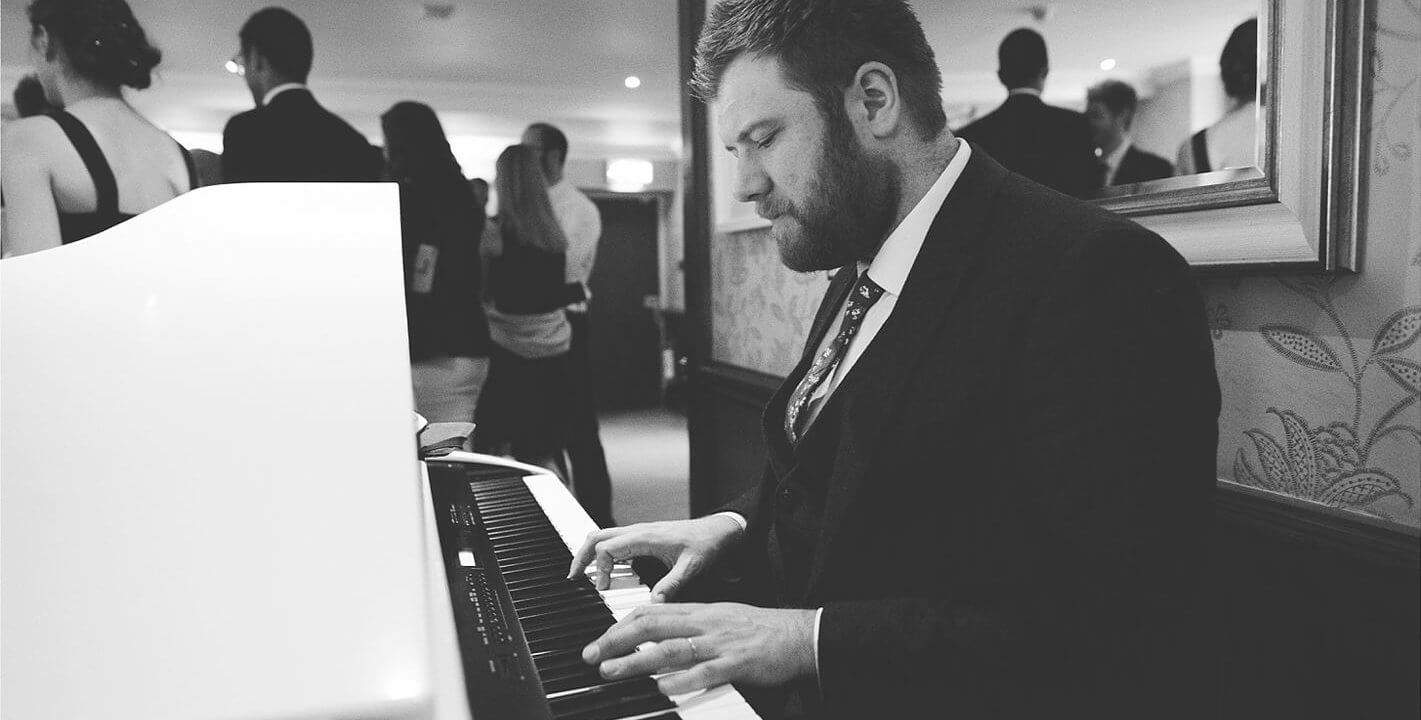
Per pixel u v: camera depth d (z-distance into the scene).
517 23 4.89
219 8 4.26
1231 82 1.11
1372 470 1.01
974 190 0.95
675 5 4.64
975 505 0.89
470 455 1.66
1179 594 0.78
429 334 3.13
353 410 0.53
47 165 2.25
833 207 0.96
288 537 0.45
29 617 0.41
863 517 0.92
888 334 0.94
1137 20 1.25
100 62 2.38
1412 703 0.96
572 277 4.08
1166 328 0.81
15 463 0.48
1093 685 0.81
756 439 2.45
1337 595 1.03
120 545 0.44
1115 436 0.79
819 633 0.84
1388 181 0.97
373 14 4.65
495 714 0.69
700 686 0.79
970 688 0.85
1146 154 1.25
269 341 0.59
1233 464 1.20
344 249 0.74
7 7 3.55
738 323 2.60
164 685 0.39
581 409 4.10
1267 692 1.13
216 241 0.73
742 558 1.17
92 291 0.64
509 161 3.82
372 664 0.40
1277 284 1.11
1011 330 0.86
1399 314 0.97
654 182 7.91
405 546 0.45
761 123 0.95
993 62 1.55
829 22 0.92
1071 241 0.85
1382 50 0.97
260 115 3.12
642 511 4.30
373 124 6.07
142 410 0.52
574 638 0.91
